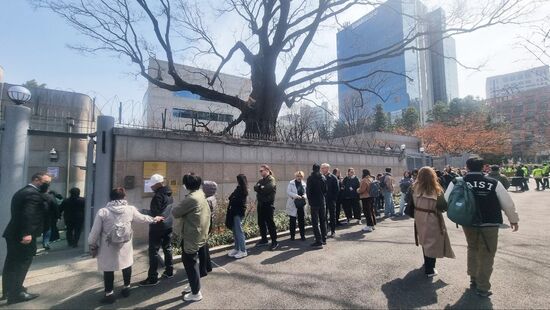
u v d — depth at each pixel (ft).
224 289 14.35
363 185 27.48
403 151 55.26
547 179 67.10
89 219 21.02
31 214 13.58
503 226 12.78
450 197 13.78
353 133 69.77
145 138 23.36
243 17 48.65
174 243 20.97
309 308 12.19
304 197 24.16
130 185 22.25
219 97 44.29
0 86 28.35
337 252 20.22
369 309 11.94
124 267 13.46
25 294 13.53
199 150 26.48
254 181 30.19
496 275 15.14
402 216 35.55
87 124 34.27
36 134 19.72
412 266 16.98
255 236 24.63
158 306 12.75
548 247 20.26
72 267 18.03
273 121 43.16
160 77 43.88
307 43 46.65
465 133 104.42
